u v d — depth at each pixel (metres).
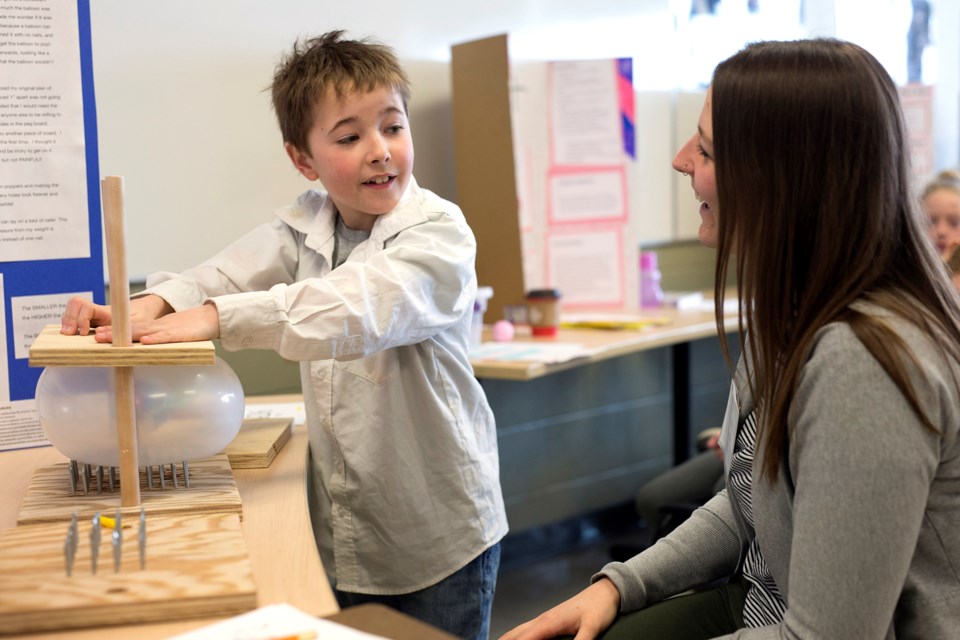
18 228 1.49
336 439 1.50
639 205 3.57
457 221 1.43
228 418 1.17
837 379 0.89
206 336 1.14
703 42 3.69
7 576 0.87
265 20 2.58
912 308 0.93
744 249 1.00
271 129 2.62
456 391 1.53
